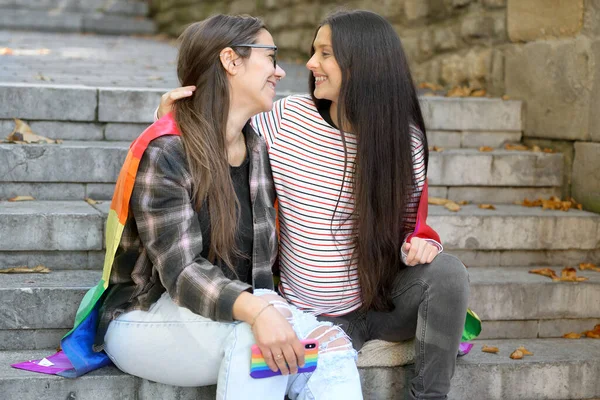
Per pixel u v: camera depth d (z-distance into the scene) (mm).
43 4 10727
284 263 2557
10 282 2729
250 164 2365
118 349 2270
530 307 3105
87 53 6812
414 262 2387
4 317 2623
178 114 2246
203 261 2180
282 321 2086
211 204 2219
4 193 3346
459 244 3436
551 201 3844
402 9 5730
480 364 2711
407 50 5684
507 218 3459
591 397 2807
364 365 2582
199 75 2256
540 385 2754
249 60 2254
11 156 3316
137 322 2236
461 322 2355
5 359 2529
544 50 4172
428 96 4473
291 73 6129
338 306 2535
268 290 2273
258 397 2127
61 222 2955
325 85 2410
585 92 3836
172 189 2162
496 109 4312
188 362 2207
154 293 2268
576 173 3898
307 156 2453
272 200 2438
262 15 8234
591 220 3527
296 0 7438
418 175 2523
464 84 5000
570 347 2965
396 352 2598
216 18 2289
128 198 2193
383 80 2383
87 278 2844
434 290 2350
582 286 3145
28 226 2928
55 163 3365
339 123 2395
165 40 9805
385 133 2398
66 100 3717
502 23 4602
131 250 2295
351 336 2521
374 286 2461
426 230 2467
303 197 2443
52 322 2662
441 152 3902
